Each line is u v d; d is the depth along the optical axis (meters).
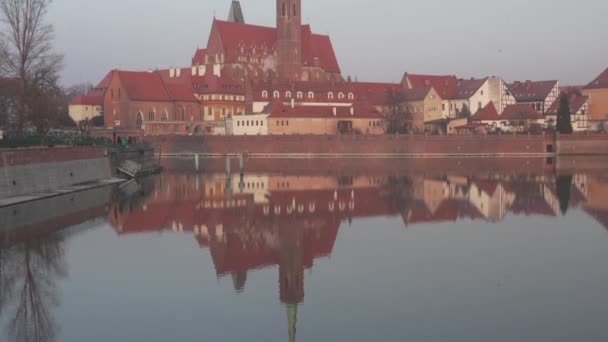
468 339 40.59
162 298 48.91
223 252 64.38
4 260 60.38
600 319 43.81
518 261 59.88
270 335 41.47
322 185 124.00
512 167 163.12
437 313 45.47
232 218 85.06
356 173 148.75
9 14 115.88
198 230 76.12
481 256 62.03
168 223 80.75
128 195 107.69
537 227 77.25
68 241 69.00
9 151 92.94
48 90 121.19
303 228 77.56
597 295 49.00
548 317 44.34
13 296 49.34
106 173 128.50
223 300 48.59
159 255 62.94
